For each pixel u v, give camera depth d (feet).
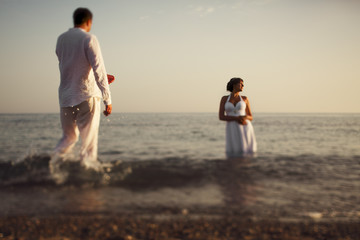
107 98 11.01
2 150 15.25
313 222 5.88
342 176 9.74
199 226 5.59
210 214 6.23
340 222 5.89
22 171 9.47
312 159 13.12
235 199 7.24
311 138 26.68
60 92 10.87
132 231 5.31
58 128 45.60
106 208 6.47
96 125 11.15
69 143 11.28
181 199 7.18
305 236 5.23
